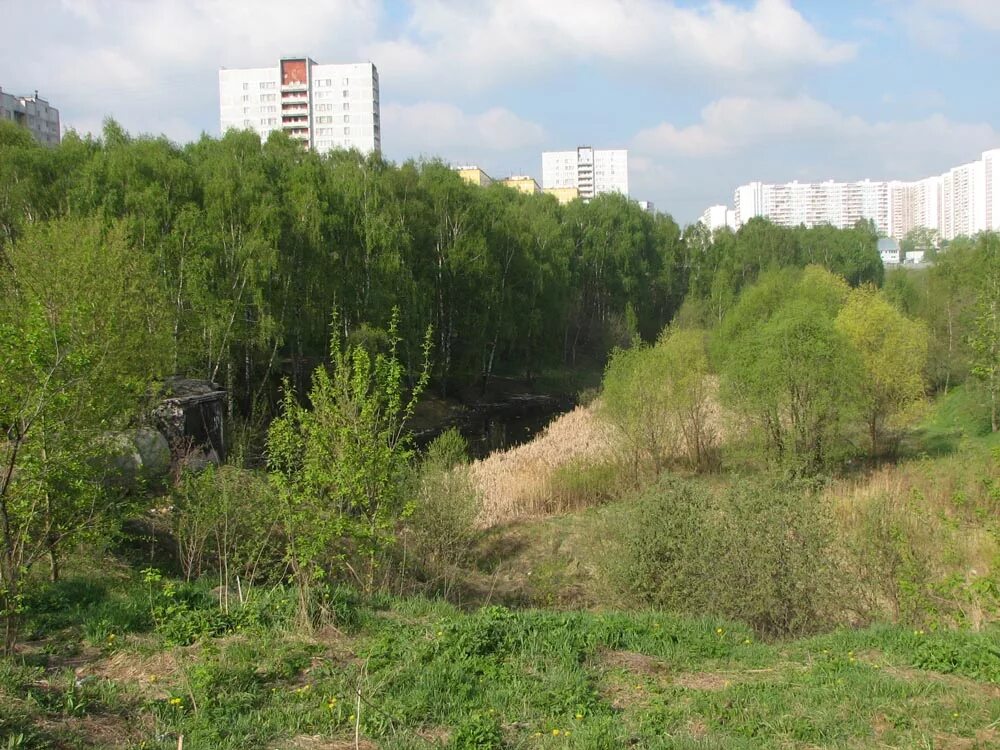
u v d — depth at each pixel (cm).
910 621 1079
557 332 5534
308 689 727
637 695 777
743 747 636
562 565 1781
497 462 2673
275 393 3575
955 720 693
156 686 729
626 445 2502
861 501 1433
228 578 1148
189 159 3772
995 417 2788
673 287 6944
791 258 6825
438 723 689
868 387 2530
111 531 1009
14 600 810
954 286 3572
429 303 4138
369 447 1105
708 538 1163
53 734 598
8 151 3144
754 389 2322
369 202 3866
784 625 1091
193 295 2819
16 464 842
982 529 1355
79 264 1412
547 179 16200
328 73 9706
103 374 1015
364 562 1303
